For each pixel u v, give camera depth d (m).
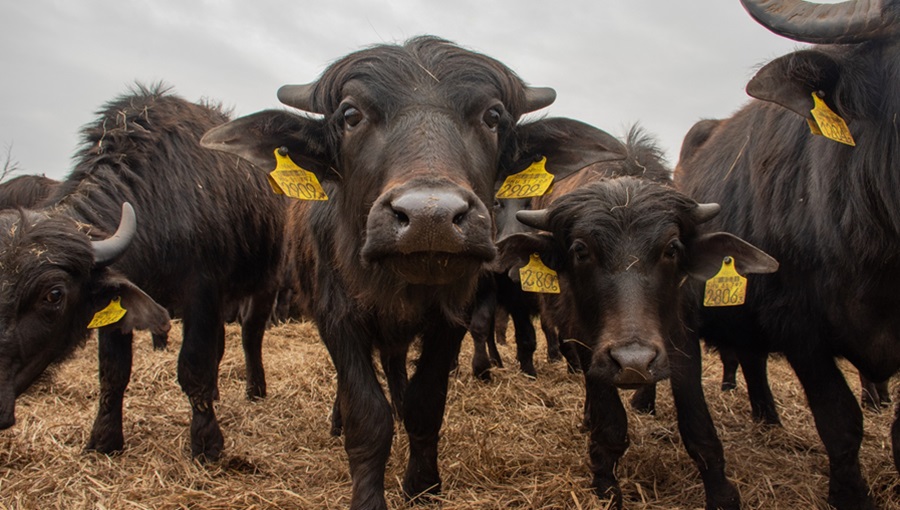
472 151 0.92
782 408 1.75
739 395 1.87
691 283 1.16
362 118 0.94
